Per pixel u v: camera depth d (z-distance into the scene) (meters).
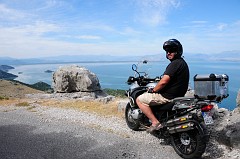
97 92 16.75
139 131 7.64
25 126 8.18
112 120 8.95
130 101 7.39
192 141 5.38
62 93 16.31
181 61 5.99
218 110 8.02
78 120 8.94
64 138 6.89
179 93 6.07
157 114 6.28
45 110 10.82
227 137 5.96
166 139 6.71
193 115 5.37
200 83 5.38
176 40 6.05
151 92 6.31
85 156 5.66
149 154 5.79
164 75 5.97
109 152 5.89
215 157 5.48
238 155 5.41
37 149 6.08
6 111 10.91
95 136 7.09
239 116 6.86
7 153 5.83
